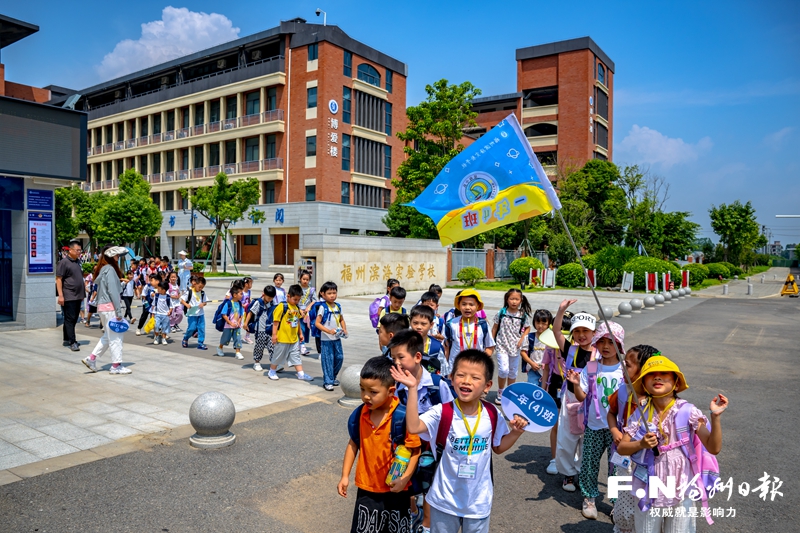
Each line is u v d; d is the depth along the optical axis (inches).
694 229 1894.7
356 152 1696.6
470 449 120.6
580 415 184.9
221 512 169.3
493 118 2289.6
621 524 145.1
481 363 119.1
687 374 389.4
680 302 1014.4
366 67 1728.6
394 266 1096.8
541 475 208.2
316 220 1568.7
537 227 1633.9
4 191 486.9
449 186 183.5
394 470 121.3
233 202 1413.6
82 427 241.9
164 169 1982.0
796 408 302.5
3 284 543.8
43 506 169.6
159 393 300.5
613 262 1318.9
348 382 283.1
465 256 1397.6
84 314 569.6
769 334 596.4
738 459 223.3
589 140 2084.2
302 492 184.5
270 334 352.5
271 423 255.1
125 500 175.3
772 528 165.3
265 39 1686.8
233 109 1801.2
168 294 481.4
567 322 228.2
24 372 342.6
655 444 125.0
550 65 2166.6
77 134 517.7
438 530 122.6
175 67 1937.7
